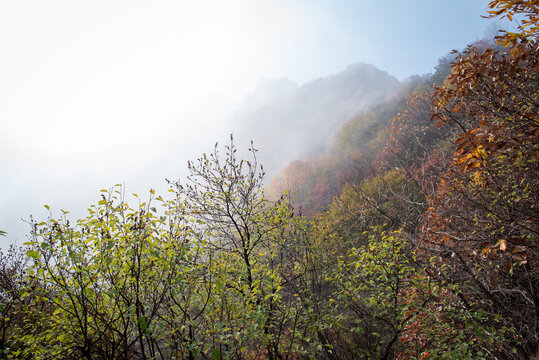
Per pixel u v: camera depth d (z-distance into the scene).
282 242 5.99
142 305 3.50
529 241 3.88
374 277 5.70
